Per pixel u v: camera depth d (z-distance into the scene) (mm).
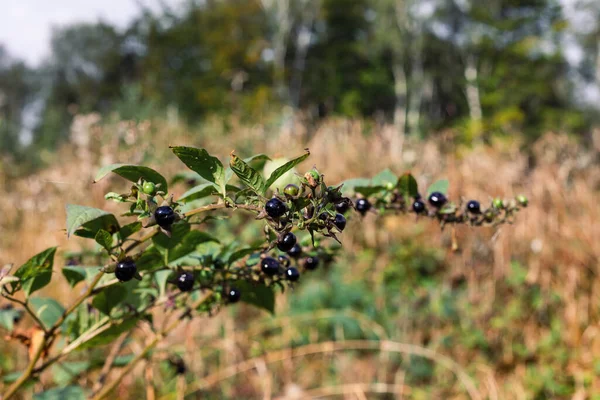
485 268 4926
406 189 1435
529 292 4660
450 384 3734
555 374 3898
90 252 1649
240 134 7879
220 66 29312
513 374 3926
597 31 29688
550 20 30875
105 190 4871
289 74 29797
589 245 4625
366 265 5035
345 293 4387
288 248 975
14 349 2877
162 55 32219
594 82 31766
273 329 4102
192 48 33125
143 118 7961
